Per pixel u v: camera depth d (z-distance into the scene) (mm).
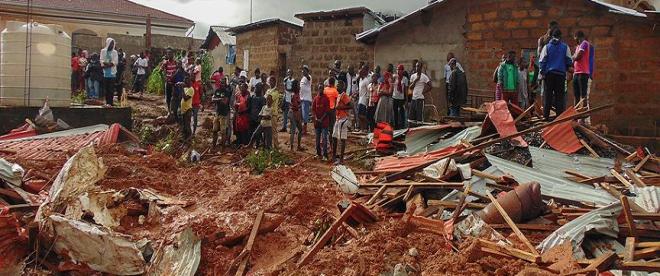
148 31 28828
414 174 9141
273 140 14336
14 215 6574
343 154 13578
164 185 9445
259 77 17484
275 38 25797
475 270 5562
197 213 8023
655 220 6574
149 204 8086
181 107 15844
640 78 14906
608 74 15258
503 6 16812
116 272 6371
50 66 14602
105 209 7609
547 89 11961
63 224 6414
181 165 11672
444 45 17906
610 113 15219
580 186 8477
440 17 17891
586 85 12406
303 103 16922
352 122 17688
